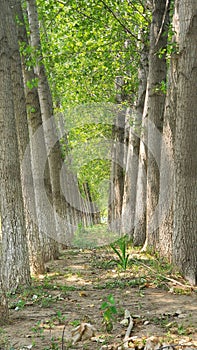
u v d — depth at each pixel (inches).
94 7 704.4
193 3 351.3
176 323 232.7
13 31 390.9
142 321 239.0
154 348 188.5
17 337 217.6
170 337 207.8
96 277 398.3
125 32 724.7
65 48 763.4
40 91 620.4
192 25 352.5
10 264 337.4
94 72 809.5
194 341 201.8
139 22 713.6
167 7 513.7
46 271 441.4
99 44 757.9
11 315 261.9
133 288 342.6
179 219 368.8
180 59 360.8
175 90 450.3
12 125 332.5
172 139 455.2
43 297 309.1
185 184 362.6
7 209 338.0
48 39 768.9
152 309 271.3
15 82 394.6
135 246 611.8
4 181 335.3
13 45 392.8
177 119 365.7
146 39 657.0
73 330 211.5
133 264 444.5
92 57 788.0
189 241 363.3
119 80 864.3
